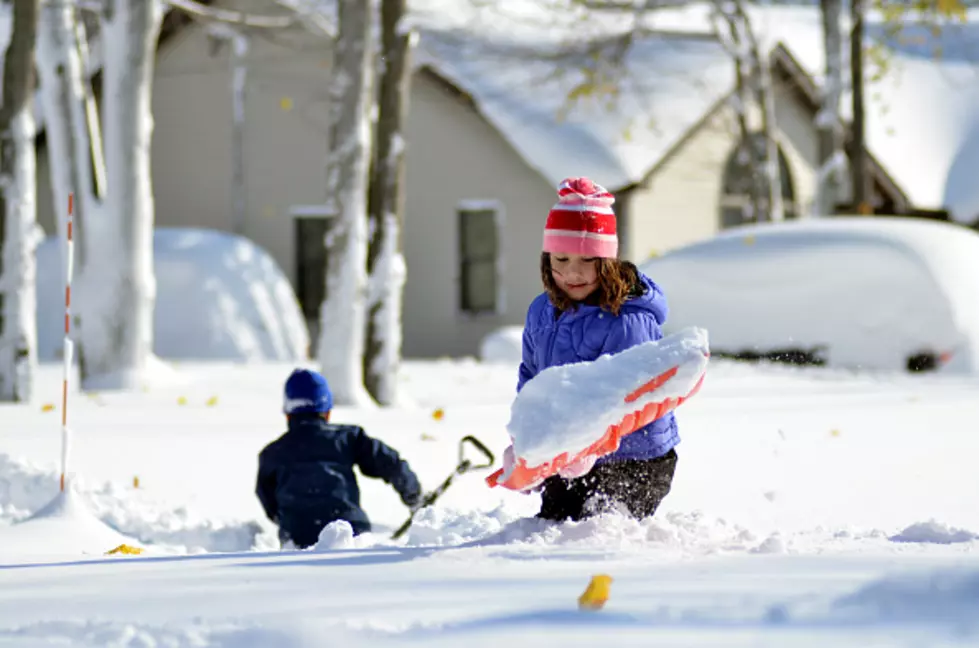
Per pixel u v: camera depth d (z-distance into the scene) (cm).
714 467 1886
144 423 2433
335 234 3031
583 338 962
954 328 3834
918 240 3988
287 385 1418
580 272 949
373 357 3072
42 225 6066
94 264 3284
